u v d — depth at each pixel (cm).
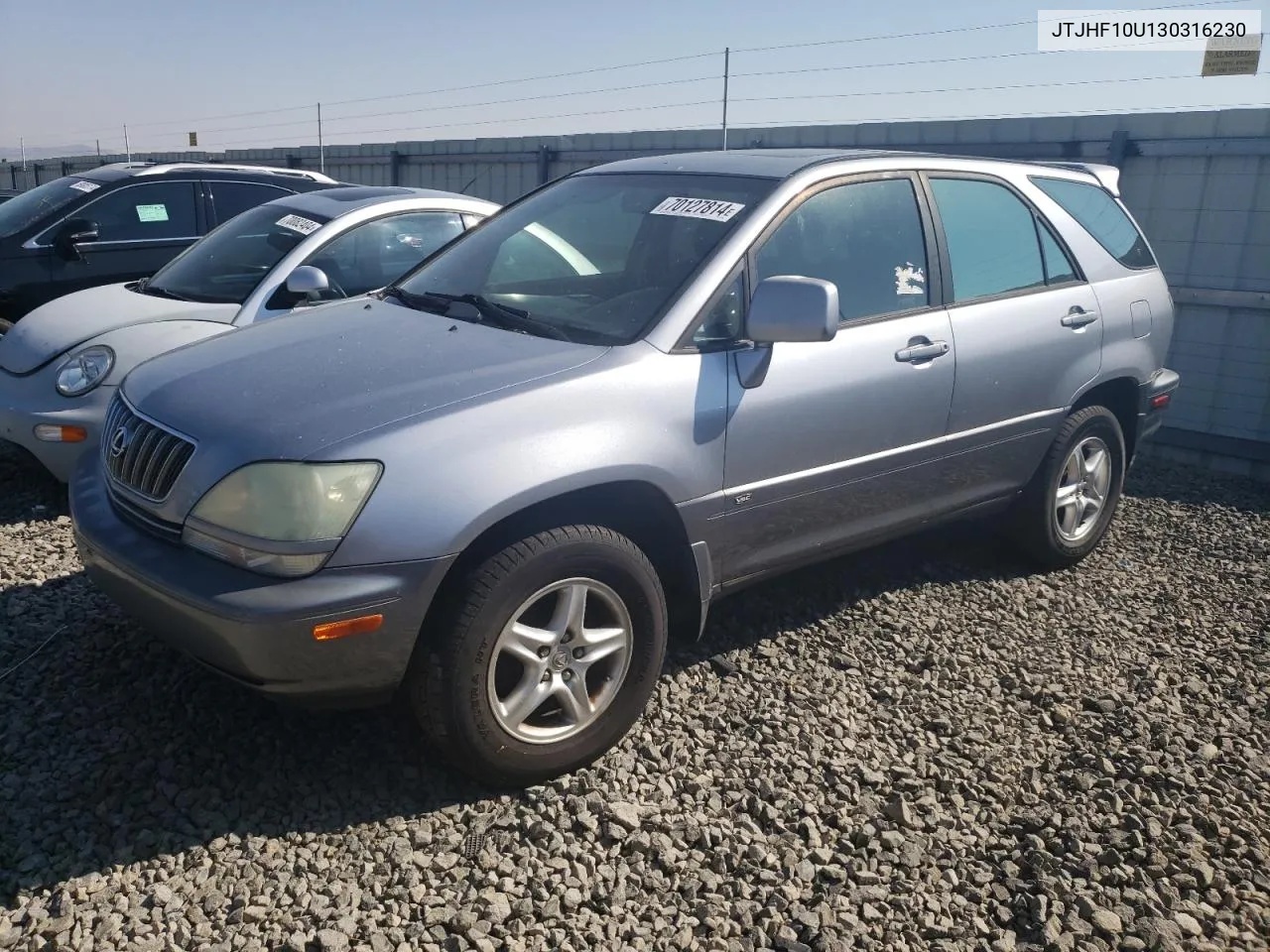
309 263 571
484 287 393
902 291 409
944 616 452
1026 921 275
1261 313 716
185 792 302
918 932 269
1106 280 501
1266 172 702
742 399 347
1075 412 493
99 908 258
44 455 516
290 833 290
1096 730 367
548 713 321
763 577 381
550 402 307
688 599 355
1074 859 297
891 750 348
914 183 425
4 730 329
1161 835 309
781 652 409
